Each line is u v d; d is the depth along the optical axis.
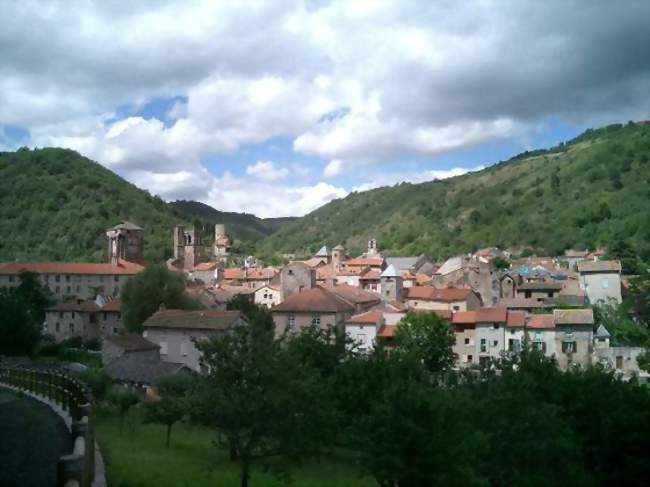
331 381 44.97
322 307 95.88
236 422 32.75
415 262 176.00
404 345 85.81
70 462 16.06
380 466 31.20
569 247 179.12
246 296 103.50
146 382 66.62
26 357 93.50
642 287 115.94
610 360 90.56
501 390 37.88
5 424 28.94
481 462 34.22
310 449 35.72
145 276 104.50
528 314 102.62
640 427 39.94
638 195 192.88
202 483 34.44
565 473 36.56
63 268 151.00
